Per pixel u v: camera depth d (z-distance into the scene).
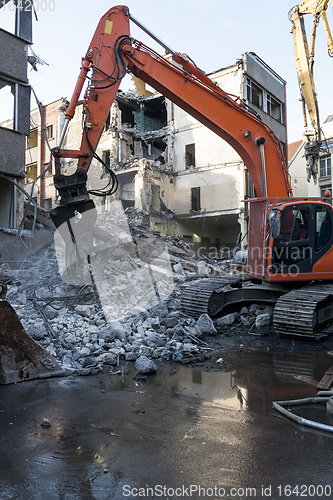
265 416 3.53
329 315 7.01
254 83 23.16
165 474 2.56
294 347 6.07
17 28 13.13
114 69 7.00
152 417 3.48
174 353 5.52
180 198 24.98
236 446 2.94
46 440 3.02
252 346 6.17
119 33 7.11
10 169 12.82
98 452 2.83
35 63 13.43
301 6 10.30
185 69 7.66
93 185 25.77
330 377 4.46
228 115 7.79
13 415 3.50
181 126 25.22
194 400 3.92
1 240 12.24
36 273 9.24
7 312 4.46
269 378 4.64
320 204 7.16
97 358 5.14
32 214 14.35
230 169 22.97
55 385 4.34
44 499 2.29
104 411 3.61
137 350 5.51
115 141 25.31
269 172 8.00
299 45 10.20
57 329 5.82
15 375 4.41
